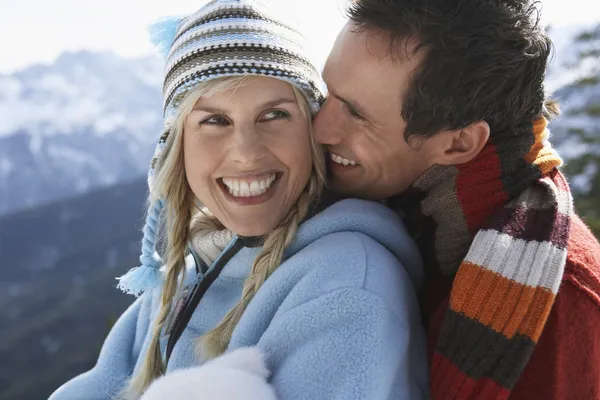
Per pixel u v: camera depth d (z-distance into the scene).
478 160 1.03
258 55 1.01
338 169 1.15
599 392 0.94
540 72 1.03
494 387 0.90
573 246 0.96
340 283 0.95
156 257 1.28
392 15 0.97
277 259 1.08
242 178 1.07
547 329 0.91
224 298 1.18
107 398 1.33
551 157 1.04
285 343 0.95
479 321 0.91
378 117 1.04
